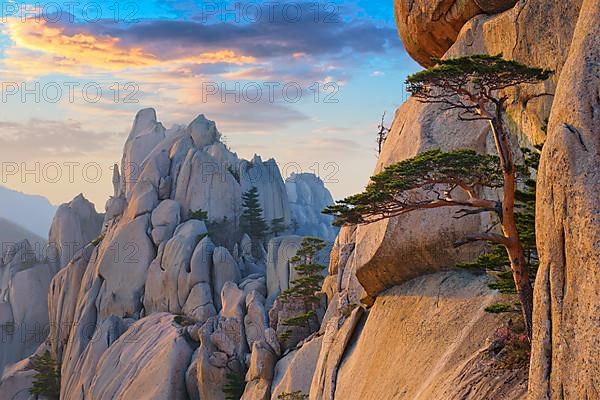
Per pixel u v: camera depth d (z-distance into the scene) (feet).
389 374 100.48
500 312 80.59
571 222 48.34
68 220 460.96
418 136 104.01
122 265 353.51
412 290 107.14
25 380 360.28
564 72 51.88
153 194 379.96
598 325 45.21
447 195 73.92
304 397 180.86
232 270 323.37
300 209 504.43
